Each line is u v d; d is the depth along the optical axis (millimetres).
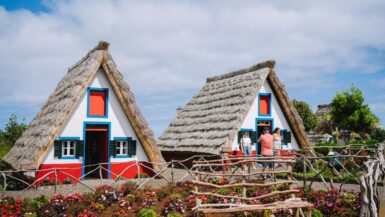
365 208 7070
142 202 11328
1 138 27766
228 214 10016
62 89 18938
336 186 14336
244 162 12969
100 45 17438
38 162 15031
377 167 8859
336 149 22578
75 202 11445
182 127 25859
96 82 17406
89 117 17094
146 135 17594
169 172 20141
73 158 16578
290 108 23406
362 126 42531
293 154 18641
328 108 58781
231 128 21109
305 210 9930
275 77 23141
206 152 21062
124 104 17562
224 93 25000
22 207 10883
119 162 17453
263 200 11172
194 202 11039
